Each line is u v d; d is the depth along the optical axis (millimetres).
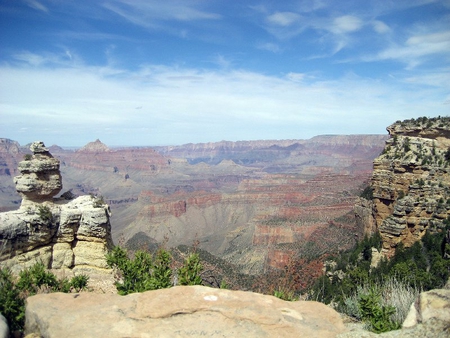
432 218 58281
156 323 10484
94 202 32094
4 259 25703
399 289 18984
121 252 24250
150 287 19594
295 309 11914
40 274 18531
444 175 62156
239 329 10430
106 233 30672
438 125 70125
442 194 60375
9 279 15094
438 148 67375
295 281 26234
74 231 29969
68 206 31172
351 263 64250
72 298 11922
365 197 86188
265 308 11523
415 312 11133
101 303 11578
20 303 13211
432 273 40375
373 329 13367
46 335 10234
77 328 10133
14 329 12547
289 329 10648
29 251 27781
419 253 53031
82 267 29625
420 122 73812
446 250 48719
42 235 28359
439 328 10078
